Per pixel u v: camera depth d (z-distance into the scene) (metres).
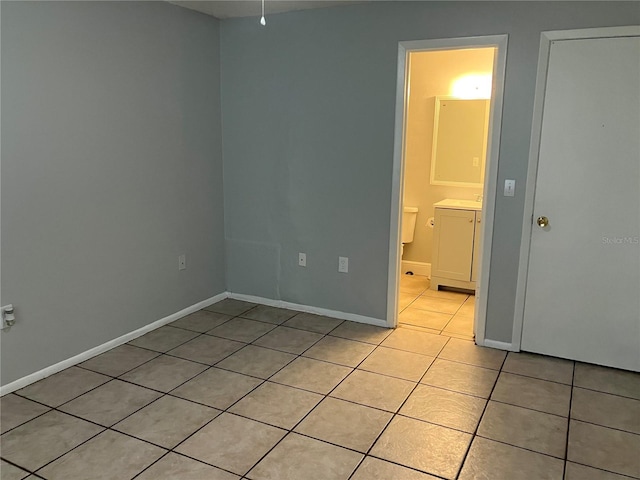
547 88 2.83
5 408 2.44
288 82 3.56
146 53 3.15
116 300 3.15
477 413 2.44
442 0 2.99
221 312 3.83
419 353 3.13
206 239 3.88
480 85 4.45
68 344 2.88
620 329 2.90
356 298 3.64
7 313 2.52
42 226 2.65
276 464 2.05
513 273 3.10
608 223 2.83
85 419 2.36
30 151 2.55
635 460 2.10
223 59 3.77
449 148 4.66
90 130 2.85
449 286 4.43
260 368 2.91
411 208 4.85
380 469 2.03
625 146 2.72
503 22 2.87
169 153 3.42
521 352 3.16
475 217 4.20
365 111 3.34
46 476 1.96
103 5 2.84
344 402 2.54
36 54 2.52
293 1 3.19
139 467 2.02
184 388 2.67
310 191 3.65
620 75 2.68
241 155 3.86
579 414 2.44
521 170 2.97
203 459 2.08
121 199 3.10
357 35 3.27
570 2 2.71
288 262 3.85
